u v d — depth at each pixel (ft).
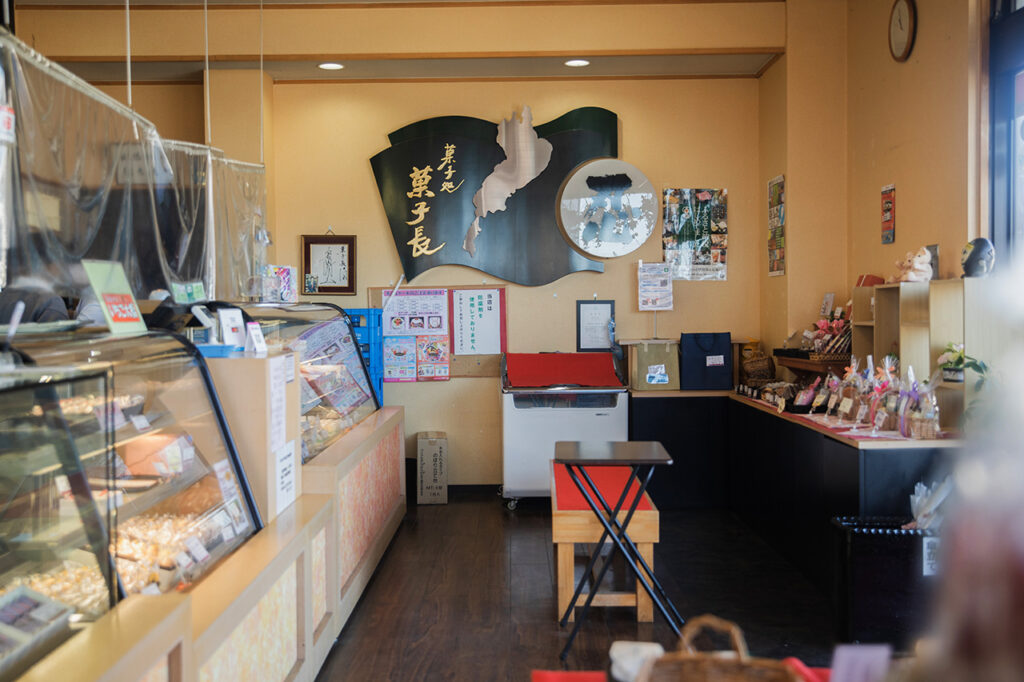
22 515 5.98
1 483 5.95
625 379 19.31
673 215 19.49
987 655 1.79
